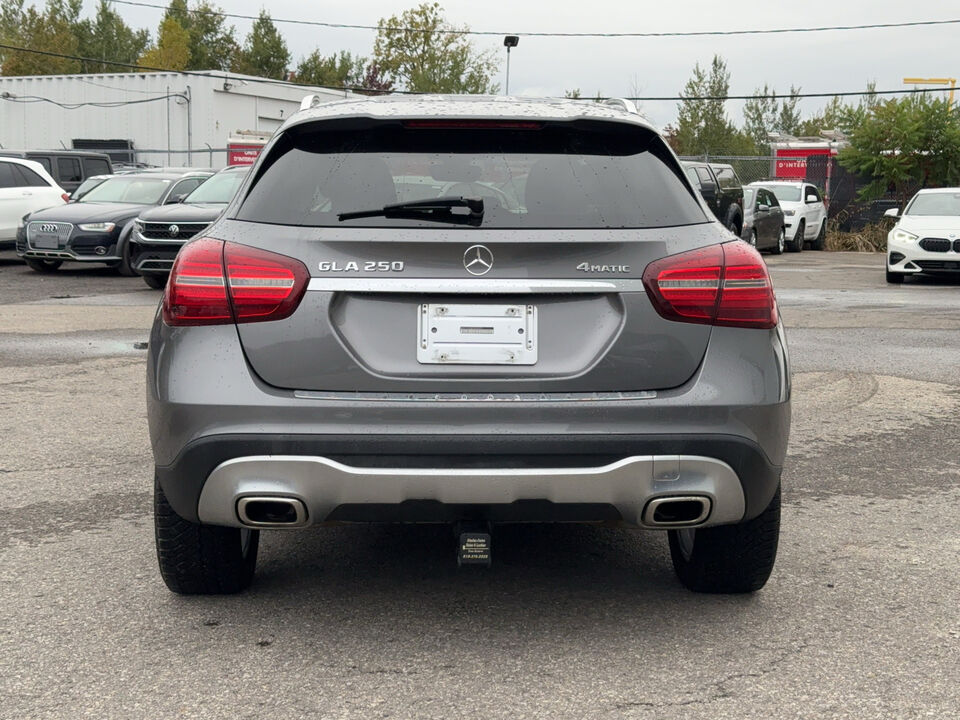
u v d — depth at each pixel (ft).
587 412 10.79
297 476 10.78
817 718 10.11
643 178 11.86
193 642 11.85
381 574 14.07
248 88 133.90
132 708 10.28
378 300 11.00
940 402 25.91
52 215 58.29
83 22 294.05
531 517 11.03
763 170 133.69
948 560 14.73
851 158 110.63
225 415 10.85
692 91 199.00
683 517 11.19
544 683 10.85
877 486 18.53
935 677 11.03
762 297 11.37
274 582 13.75
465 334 10.94
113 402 24.98
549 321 11.00
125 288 51.90
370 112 12.00
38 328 37.29
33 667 11.20
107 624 12.34
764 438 11.22
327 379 10.88
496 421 10.75
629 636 12.06
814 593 13.46
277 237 11.21
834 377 29.27
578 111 12.26
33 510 16.75
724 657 11.50
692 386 11.04
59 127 137.69
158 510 12.30
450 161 11.82
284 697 10.53
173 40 256.52
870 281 61.77
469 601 13.12
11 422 22.84
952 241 57.88
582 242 11.03
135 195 61.41
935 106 107.96
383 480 10.71
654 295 11.03
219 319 11.05
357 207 11.34
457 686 10.78
